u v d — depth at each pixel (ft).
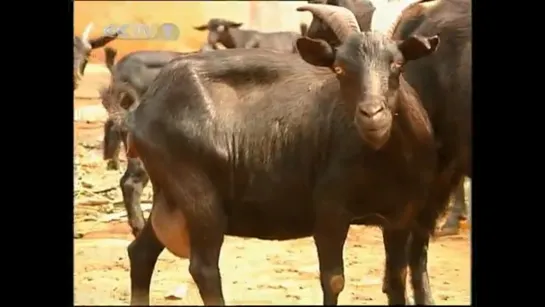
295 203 31.27
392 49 28.63
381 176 30.07
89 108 75.82
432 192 33.76
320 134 30.58
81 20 113.70
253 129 31.12
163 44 113.91
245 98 31.63
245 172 31.12
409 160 30.19
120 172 63.16
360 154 29.78
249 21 123.95
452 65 33.40
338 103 30.55
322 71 31.94
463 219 49.73
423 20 34.60
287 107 31.17
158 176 31.32
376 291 42.01
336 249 30.58
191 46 116.67
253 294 41.63
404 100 29.68
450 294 40.63
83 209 56.29
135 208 46.98
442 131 33.81
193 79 31.40
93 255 47.19
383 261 47.96
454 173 34.27
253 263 48.14
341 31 29.94
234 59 32.07
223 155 30.83
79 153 67.56
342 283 30.58
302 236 32.04
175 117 30.96
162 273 45.24
